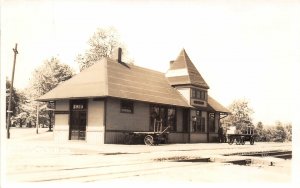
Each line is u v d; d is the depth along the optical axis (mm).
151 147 21047
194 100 33156
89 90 24609
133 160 13695
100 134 23797
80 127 25297
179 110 31906
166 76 34812
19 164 11391
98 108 24172
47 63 53406
